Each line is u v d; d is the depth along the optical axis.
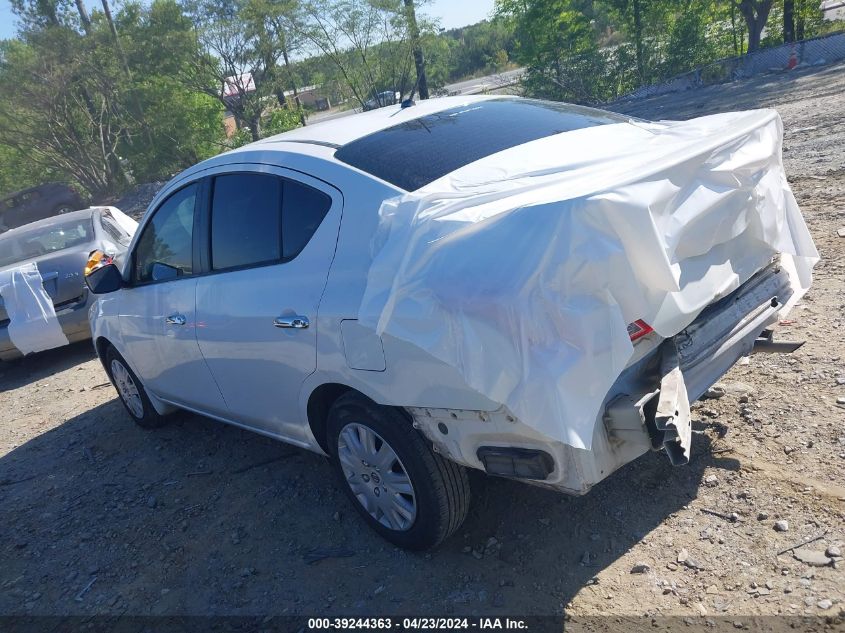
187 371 4.36
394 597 3.14
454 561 3.28
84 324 7.83
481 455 2.77
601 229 2.35
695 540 3.05
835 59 21.02
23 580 3.88
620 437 2.62
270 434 4.04
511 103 3.93
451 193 2.82
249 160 3.77
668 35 26.81
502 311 2.36
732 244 2.97
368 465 3.34
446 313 2.49
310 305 3.21
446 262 2.52
